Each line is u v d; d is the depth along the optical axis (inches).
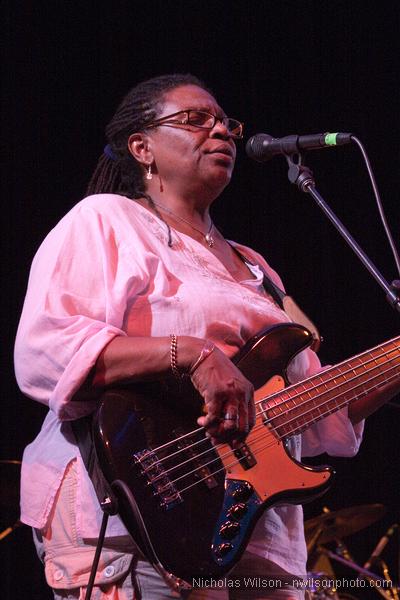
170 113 148.9
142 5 305.3
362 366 138.7
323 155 324.2
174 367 117.3
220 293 134.2
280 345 133.6
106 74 297.7
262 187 319.0
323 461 317.7
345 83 322.7
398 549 311.1
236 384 115.3
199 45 310.2
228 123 154.0
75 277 126.3
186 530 114.9
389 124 322.3
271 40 319.3
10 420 282.0
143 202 147.7
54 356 119.6
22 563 278.4
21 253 286.8
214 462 120.8
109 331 120.4
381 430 315.6
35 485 126.0
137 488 113.9
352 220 321.4
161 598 118.0
